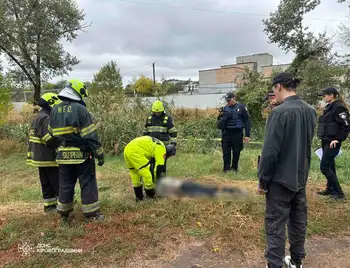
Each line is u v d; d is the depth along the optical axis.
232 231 3.64
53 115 3.70
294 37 22.36
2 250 3.24
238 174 6.31
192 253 3.23
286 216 2.64
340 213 4.15
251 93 14.26
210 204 4.39
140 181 4.75
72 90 3.67
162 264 3.04
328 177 4.70
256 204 4.40
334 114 4.54
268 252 2.65
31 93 21.95
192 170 6.76
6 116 11.88
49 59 18.45
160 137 5.68
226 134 6.49
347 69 18.28
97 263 3.03
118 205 4.41
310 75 18.48
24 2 17.47
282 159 2.56
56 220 3.92
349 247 3.37
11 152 9.94
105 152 9.30
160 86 11.45
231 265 3.02
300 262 2.83
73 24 19.16
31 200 5.16
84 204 3.84
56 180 4.25
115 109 10.28
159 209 4.21
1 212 4.31
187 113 16.23
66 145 3.72
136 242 3.38
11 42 17.27
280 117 2.50
